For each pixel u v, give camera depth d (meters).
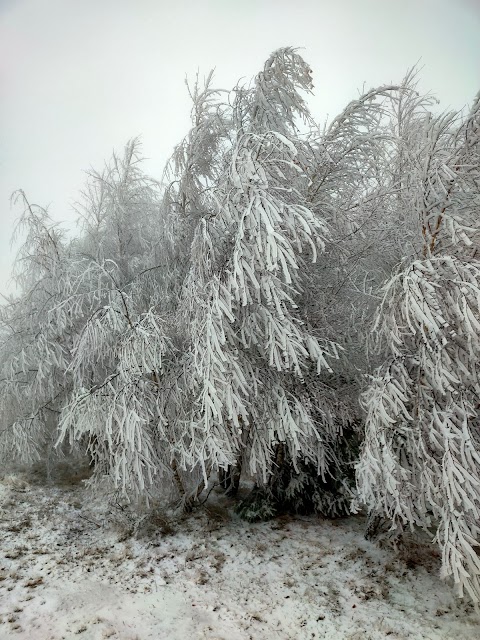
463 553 3.90
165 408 5.57
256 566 5.11
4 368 7.37
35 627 3.87
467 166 3.71
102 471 6.55
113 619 4.05
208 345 4.36
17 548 5.33
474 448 3.92
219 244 4.81
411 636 3.88
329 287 5.64
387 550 5.37
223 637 3.87
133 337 5.07
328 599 4.46
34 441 7.27
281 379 5.31
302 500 6.42
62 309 6.56
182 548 5.48
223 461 4.71
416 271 3.90
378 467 4.23
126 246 7.66
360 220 5.66
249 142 4.62
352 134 5.03
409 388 4.45
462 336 4.16
